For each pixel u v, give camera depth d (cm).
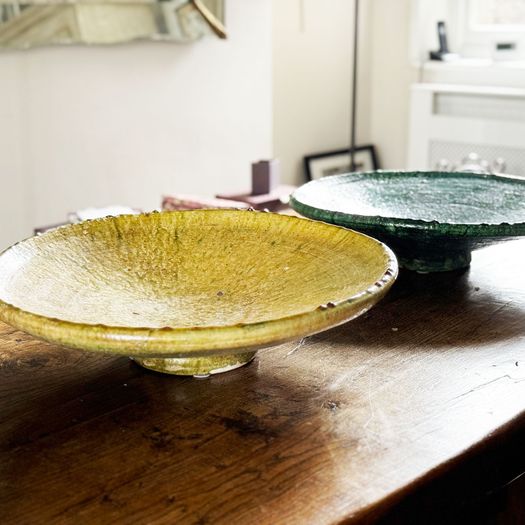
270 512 77
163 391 102
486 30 375
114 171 296
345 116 405
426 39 383
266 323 86
